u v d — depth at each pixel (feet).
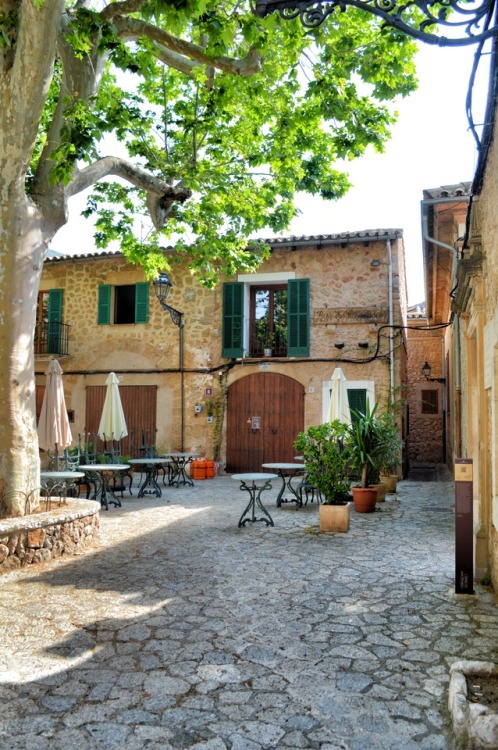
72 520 19.94
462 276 18.63
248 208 31.81
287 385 45.73
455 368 43.57
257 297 48.39
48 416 25.32
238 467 46.47
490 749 7.73
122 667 10.69
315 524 25.39
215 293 48.03
